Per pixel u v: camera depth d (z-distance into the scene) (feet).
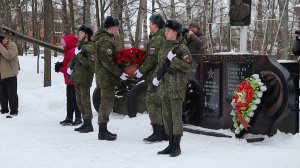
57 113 32.83
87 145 21.94
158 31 22.15
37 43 32.30
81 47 24.70
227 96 24.49
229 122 24.44
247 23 25.57
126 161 18.79
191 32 29.48
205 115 25.48
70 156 19.67
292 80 22.75
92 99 31.65
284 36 66.03
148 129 26.32
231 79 24.32
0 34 31.14
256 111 22.58
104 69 22.80
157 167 17.78
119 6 52.49
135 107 29.63
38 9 133.59
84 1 72.33
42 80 63.72
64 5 79.30
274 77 22.58
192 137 23.89
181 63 18.95
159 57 19.88
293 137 22.81
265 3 86.79
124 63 22.65
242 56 23.79
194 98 26.05
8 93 31.76
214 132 23.99
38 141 22.86
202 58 25.62
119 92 30.91
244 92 22.49
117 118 30.32
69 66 25.04
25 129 26.50
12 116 31.60
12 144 22.15
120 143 22.44
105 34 22.76
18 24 105.91
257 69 23.25
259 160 18.53
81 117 28.53
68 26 79.15
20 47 105.40
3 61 31.32
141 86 29.66
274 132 23.02
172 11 72.33
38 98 36.47
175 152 19.56
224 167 17.62
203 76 25.61
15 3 91.56
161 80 19.65
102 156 19.66
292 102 22.61
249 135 22.99
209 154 19.86
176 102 19.36
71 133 25.17
